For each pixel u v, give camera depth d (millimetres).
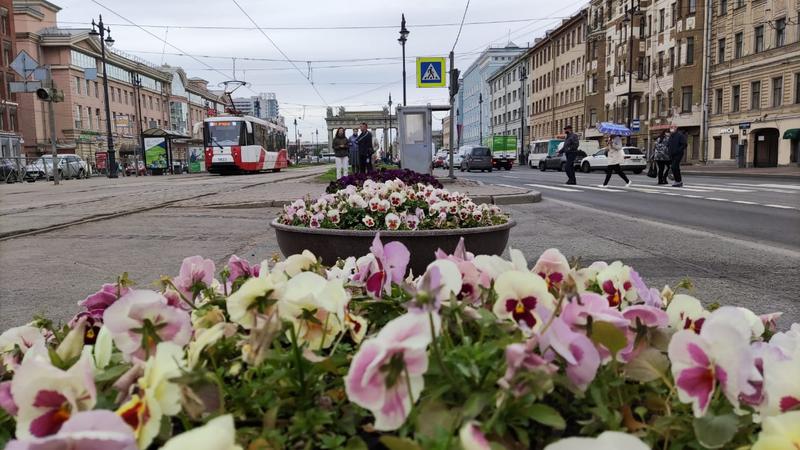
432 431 1021
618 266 1878
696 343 1126
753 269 5926
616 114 61750
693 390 1112
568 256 6652
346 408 1214
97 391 1221
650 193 17344
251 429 1123
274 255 2365
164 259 6734
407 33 27656
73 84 71062
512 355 1041
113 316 1287
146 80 91750
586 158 41125
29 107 68062
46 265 6441
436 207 5238
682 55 49438
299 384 1220
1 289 5312
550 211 11820
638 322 1344
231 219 10609
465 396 1083
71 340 1367
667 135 21906
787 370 1117
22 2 69125
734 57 44906
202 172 50031
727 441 1085
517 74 99438
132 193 18422
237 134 33156
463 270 1626
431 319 1058
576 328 1286
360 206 5219
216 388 1109
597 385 1222
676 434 1174
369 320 1724
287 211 5578
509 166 51906
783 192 17562
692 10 48375
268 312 1373
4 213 12445
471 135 143125
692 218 10742
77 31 73250
